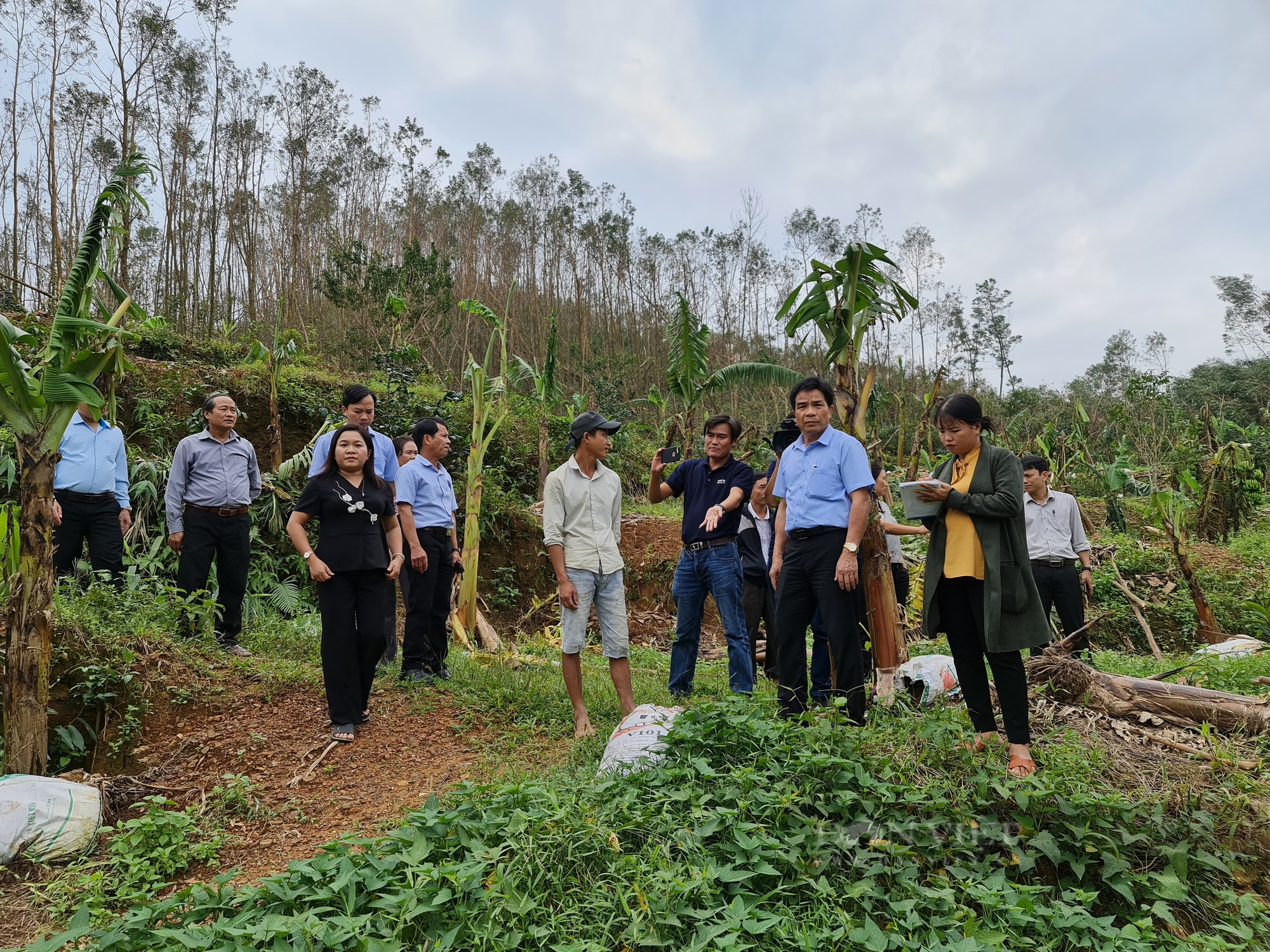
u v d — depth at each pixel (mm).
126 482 5902
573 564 4715
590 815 2961
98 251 4066
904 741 3537
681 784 3199
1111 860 2896
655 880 2559
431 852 2777
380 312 18656
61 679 4531
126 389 8867
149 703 4602
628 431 16188
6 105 24328
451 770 4246
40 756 3742
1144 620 8383
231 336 16859
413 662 5594
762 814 2949
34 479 3768
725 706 3580
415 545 5531
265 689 4977
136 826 3314
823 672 4562
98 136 25984
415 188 42594
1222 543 13352
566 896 2617
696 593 5250
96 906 2861
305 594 7867
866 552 4461
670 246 45969
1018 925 2572
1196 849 3070
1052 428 17219
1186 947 2580
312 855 3418
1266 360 36344
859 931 2404
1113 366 50844
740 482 5160
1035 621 3412
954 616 3574
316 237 36469
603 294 45656
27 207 26750
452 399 12117
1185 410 31828
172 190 28594
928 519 3650
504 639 8711
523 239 46750
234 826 3695
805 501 4125
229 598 5699
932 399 11648
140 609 5270
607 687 5668
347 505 4609
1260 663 5375
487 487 10219
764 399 27266
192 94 28406
